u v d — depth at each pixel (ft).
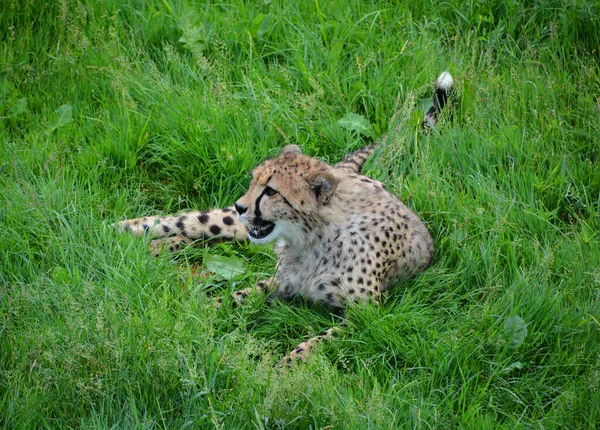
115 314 28.58
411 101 37.50
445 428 26.78
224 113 39.32
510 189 36.09
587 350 29.25
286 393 26.23
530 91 41.01
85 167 37.50
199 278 33.47
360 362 29.37
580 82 40.52
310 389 26.45
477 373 28.45
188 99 39.91
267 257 35.58
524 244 33.65
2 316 28.89
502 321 30.58
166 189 37.83
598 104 38.78
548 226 34.71
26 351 27.68
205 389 26.40
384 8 46.32
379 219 32.81
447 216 35.06
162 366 26.71
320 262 32.86
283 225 32.35
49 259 32.58
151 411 26.30
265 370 27.12
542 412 27.55
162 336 28.09
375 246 32.42
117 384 26.76
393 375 29.07
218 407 26.27
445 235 34.94
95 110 40.93
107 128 38.91
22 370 27.04
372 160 37.83
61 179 36.09
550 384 28.78
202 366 27.32
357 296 32.14
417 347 29.48
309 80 40.24
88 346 27.02
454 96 40.24
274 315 31.96
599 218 35.32
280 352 30.96
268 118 39.27
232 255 34.71
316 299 33.22
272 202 31.83
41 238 33.14
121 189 37.40
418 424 26.25
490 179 36.70
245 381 26.78
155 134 38.99
